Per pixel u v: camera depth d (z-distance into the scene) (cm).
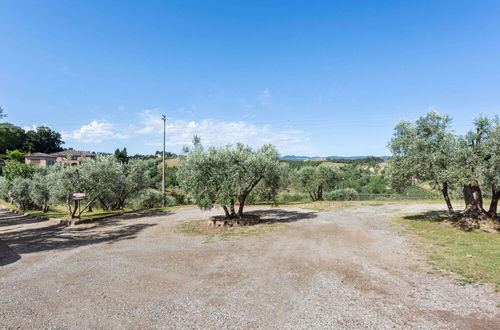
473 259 973
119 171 2256
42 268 942
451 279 796
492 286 740
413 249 1134
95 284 780
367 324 552
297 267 917
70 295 705
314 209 2502
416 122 1689
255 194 1995
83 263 988
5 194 3719
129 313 604
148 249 1180
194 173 1639
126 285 770
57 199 2178
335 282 782
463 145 1495
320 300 666
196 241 1317
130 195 2809
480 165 1370
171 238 1395
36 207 3095
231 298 679
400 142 1667
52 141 11038
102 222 1962
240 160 1698
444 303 645
